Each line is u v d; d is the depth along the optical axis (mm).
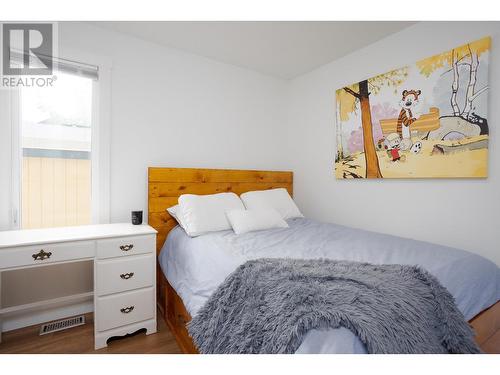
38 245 1482
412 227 2109
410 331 837
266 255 1486
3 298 1779
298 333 750
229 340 993
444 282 1185
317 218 2943
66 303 2000
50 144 2010
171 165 2492
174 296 1786
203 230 2020
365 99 2400
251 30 2199
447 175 1872
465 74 1776
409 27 2109
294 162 3238
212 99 2715
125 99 2252
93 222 2152
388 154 2230
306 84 3055
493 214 1696
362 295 875
